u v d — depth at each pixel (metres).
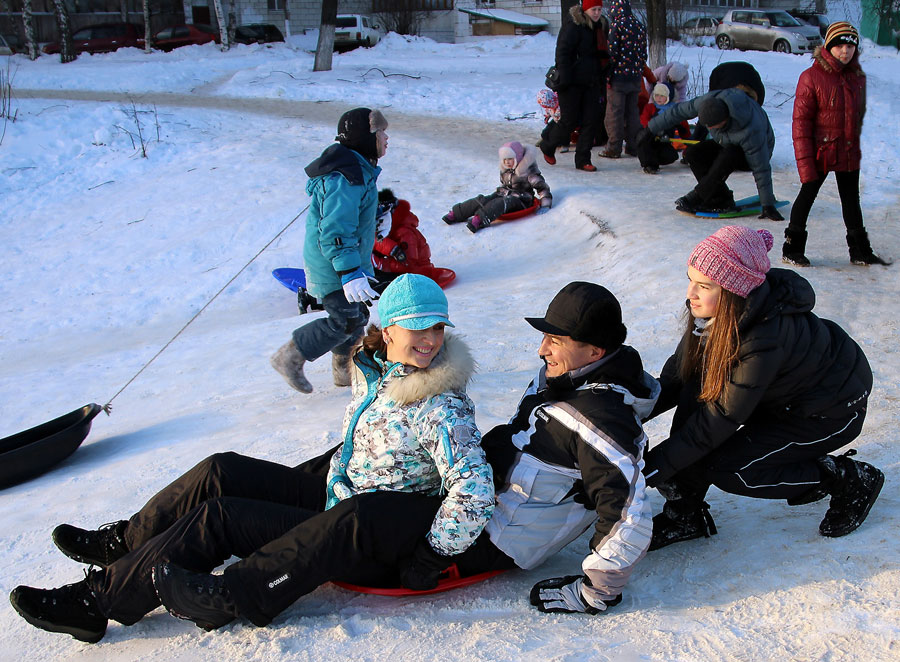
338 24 31.25
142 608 2.71
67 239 12.27
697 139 12.37
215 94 20.12
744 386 2.59
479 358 5.82
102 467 4.71
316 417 5.06
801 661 2.24
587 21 11.27
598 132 13.37
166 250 11.56
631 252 8.20
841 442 2.86
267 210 12.39
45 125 15.98
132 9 35.00
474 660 2.44
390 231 9.02
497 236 10.42
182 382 6.43
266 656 2.57
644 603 2.72
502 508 2.79
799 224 6.91
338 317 5.23
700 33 29.36
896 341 5.23
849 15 33.78
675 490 3.02
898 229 8.20
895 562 2.63
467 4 35.62
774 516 3.23
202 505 2.79
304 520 2.80
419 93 18.88
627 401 2.67
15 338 9.48
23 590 2.69
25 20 29.33
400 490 2.82
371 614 2.76
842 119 6.45
